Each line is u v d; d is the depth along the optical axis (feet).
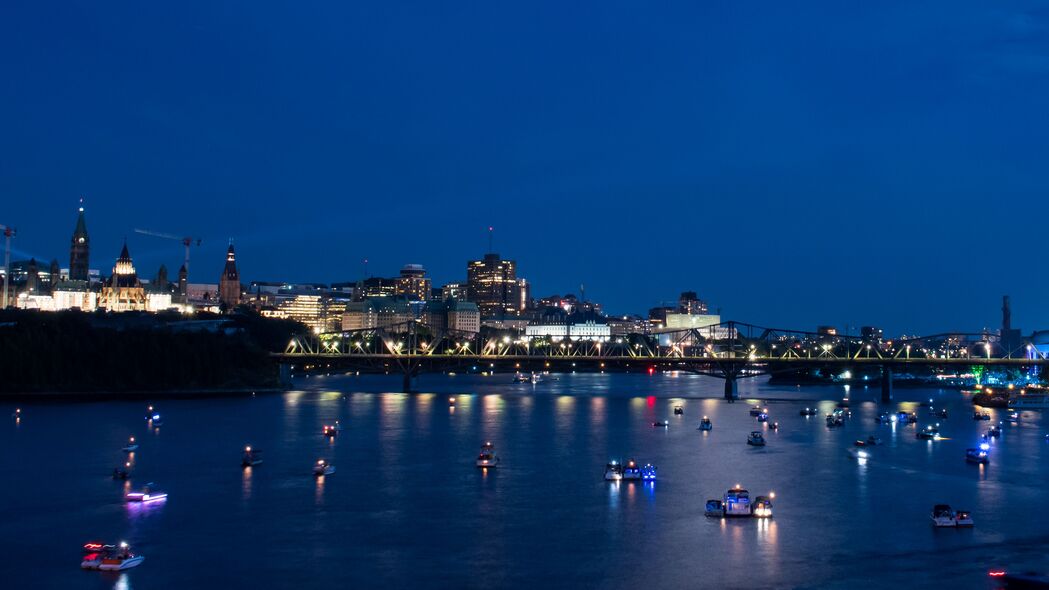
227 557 501.56
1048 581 444.96
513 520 578.25
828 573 472.03
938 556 500.33
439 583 460.14
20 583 461.37
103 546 496.64
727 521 575.38
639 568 481.46
